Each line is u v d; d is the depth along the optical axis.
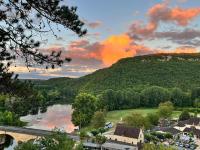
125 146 104.81
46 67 18.17
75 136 111.69
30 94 19.86
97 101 198.12
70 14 17.31
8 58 17.89
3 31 17.33
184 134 145.25
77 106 157.12
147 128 146.88
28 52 17.92
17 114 151.88
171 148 90.00
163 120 178.25
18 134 109.50
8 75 18.27
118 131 126.88
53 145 52.44
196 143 137.25
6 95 19.22
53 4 17.12
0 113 144.75
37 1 17.12
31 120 170.38
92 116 157.00
